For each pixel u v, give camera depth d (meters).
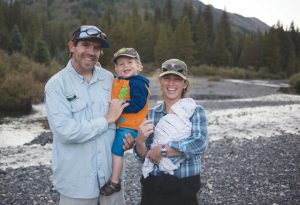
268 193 7.48
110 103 3.61
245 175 8.77
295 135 14.33
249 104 26.59
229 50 106.62
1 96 22.58
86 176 3.52
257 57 93.56
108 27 92.50
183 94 3.78
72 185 3.53
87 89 3.56
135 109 3.76
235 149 11.77
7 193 7.52
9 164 10.19
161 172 3.45
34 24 92.44
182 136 3.42
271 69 89.38
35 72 35.38
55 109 3.39
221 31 95.00
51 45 95.81
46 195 7.44
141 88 3.78
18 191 7.66
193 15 119.00
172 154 3.35
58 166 3.53
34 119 19.31
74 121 3.40
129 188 7.76
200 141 3.36
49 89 3.43
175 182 3.36
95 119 3.47
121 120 3.78
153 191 3.48
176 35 81.62
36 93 24.09
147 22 103.19
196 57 91.75
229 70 77.56
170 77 3.62
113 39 76.44
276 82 64.38
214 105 25.84
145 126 3.48
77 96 3.48
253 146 12.22
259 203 6.93
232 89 43.09
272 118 19.33
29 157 11.07
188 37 81.75
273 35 93.00
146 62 84.88
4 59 36.72
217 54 91.25
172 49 81.00
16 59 37.97
